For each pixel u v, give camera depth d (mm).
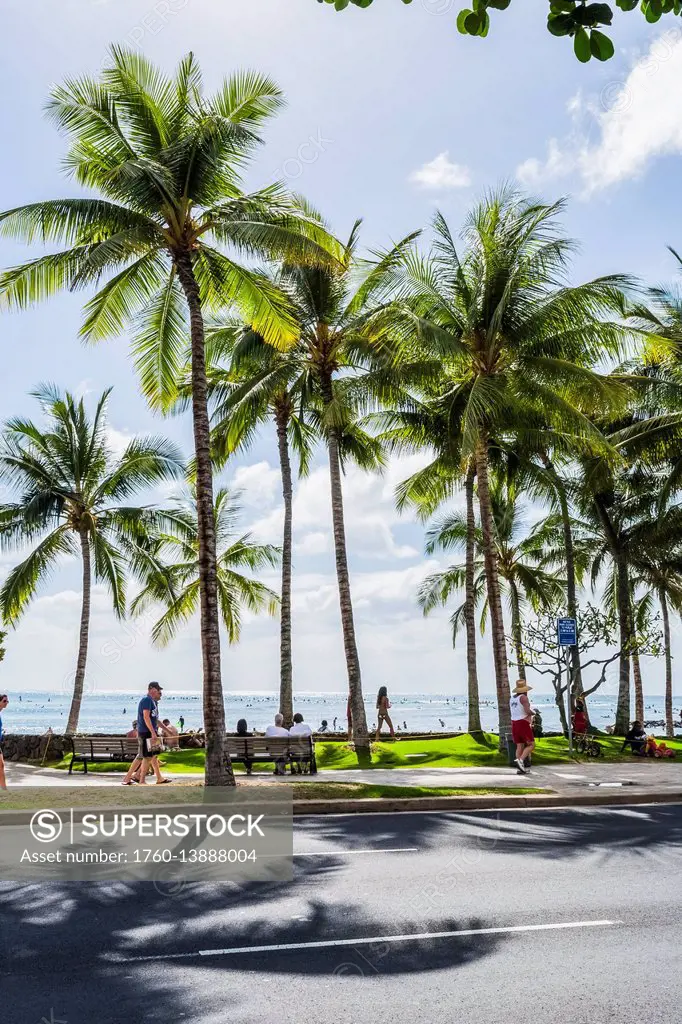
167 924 7020
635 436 27812
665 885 8586
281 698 28234
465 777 18078
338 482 25516
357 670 24297
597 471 29438
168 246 17281
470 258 24312
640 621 36500
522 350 23625
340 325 25500
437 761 22625
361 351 24375
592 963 6117
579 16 3277
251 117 17938
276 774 18953
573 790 15719
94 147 17719
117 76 16984
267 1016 5113
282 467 30594
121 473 29812
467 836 11398
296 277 24484
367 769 20953
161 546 34094
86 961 6086
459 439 25469
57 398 30062
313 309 24703
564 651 25469
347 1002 5348
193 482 29359
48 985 5605
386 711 30500
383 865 9438
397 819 12922
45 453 29734
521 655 28969
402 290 22547
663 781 17547
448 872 9109
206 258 18453
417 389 25500
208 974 5828
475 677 29531
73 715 28953
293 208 18109
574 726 26641
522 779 17797
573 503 34625
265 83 17641
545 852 10305
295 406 31062
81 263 16453
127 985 5613
